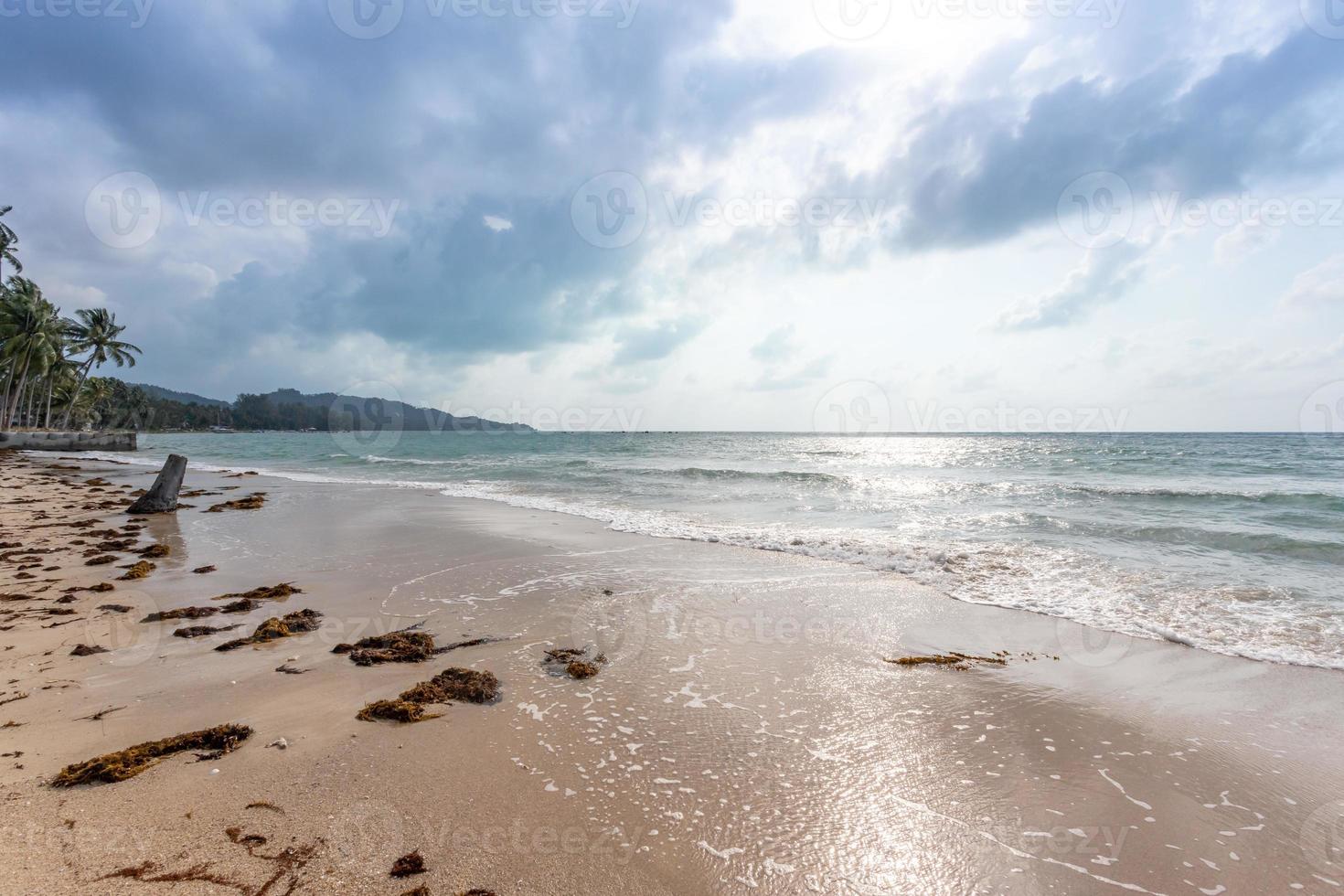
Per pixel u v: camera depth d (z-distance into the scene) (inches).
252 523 544.1
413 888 110.6
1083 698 201.8
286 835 124.0
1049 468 1111.0
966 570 370.6
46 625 256.8
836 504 662.5
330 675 208.5
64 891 105.8
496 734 169.8
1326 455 1371.8
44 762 149.4
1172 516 550.3
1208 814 142.3
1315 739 177.5
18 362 1979.6
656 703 192.4
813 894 114.1
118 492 810.2
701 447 2332.7
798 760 160.4
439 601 299.7
